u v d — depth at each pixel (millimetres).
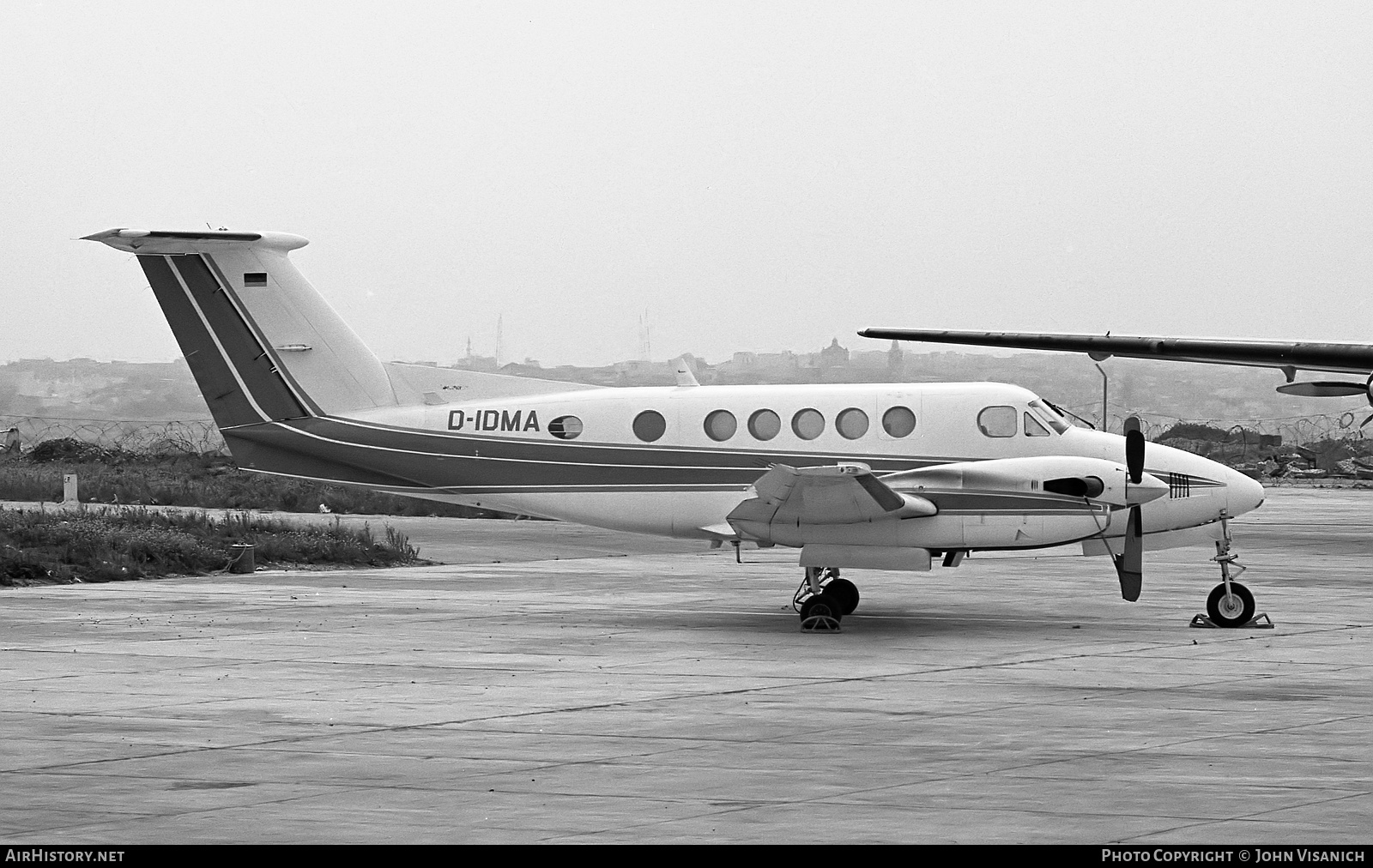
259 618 43594
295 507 103312
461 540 77250
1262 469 194250
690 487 45156
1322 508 119562
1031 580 56719
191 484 120062
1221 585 42281
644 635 39938
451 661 34500
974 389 44250
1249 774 21906
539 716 27016
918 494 41500
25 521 64750
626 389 46688
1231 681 31250
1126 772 22031
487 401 47344
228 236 47188
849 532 41438
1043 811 19594
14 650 36281
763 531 41781
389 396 47875
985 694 29609
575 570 61250
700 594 51625
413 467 47062
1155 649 36688
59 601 48281
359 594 51000
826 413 44500
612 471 45688
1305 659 34844
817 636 39625
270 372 47906
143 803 20234
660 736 25062
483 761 23000
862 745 24172
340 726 26078
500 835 18516
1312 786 21078
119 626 41375
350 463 47562
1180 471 42625
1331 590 52906
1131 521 41406
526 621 43062
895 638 39156
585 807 19938
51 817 19453
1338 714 27109
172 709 27781
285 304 47906
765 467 44625
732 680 31547
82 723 26328
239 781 21609
